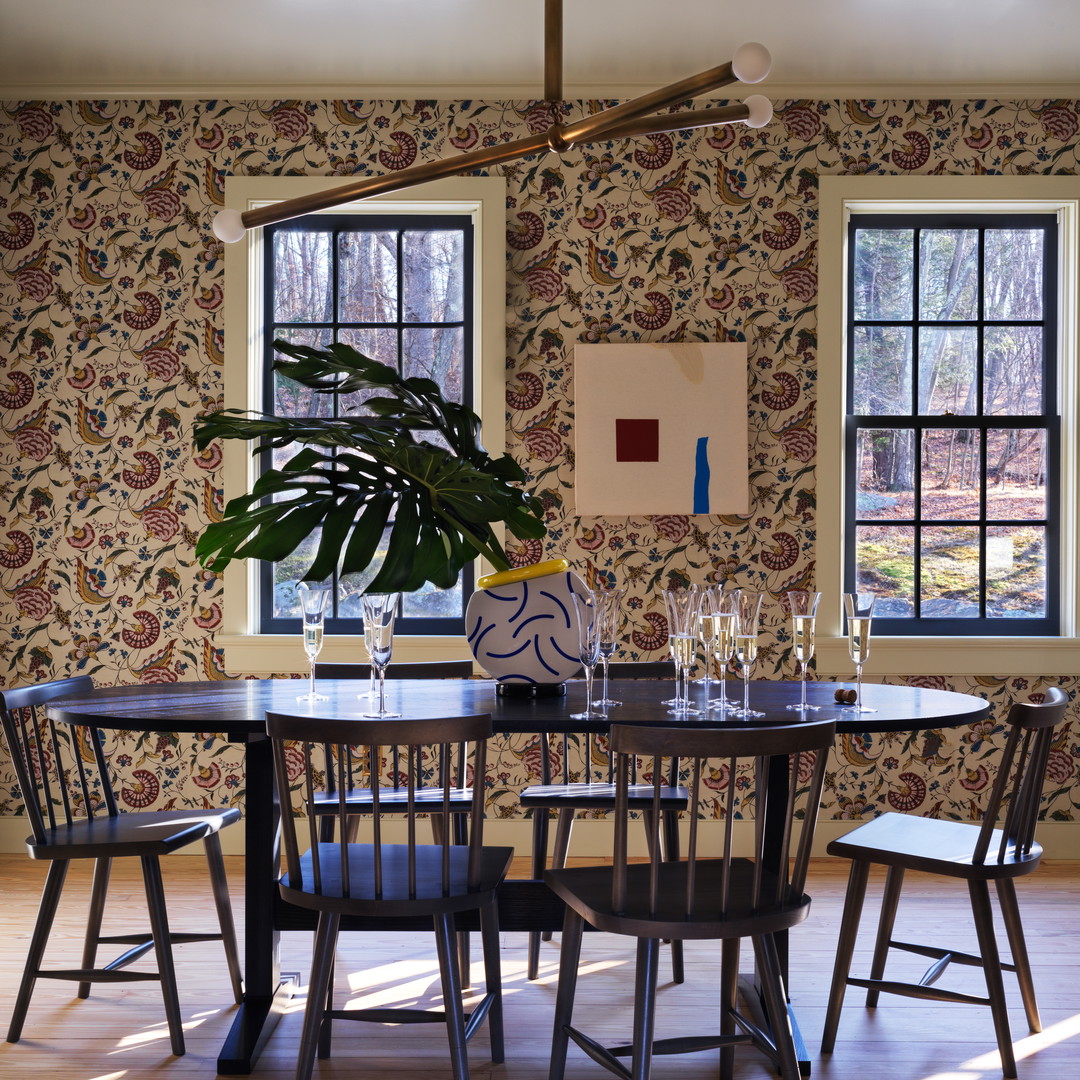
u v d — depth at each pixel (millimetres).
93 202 4203
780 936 2494
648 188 4172
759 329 4152
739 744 1839
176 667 4180
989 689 4113
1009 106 4152
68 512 4203
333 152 4188
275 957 2686
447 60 3939
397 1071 2330
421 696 2641
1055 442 4242
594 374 4117
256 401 4250
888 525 4273
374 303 4293
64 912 3402
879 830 2564
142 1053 2420
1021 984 2506
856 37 3740
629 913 1923
